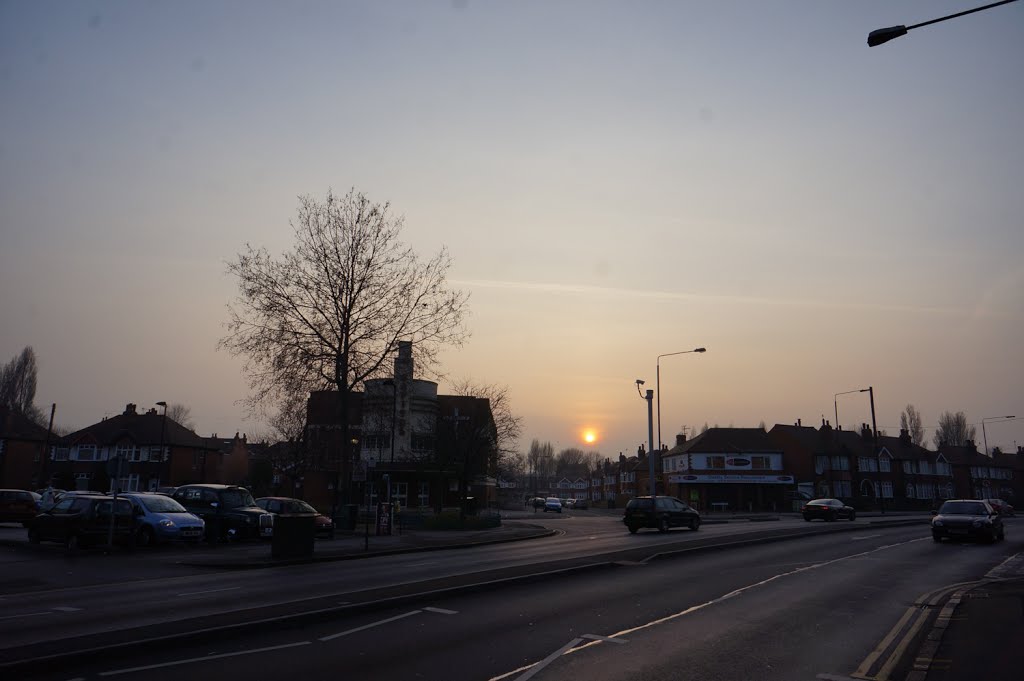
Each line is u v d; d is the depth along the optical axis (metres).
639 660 8.19
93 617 10.45
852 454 78.62
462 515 38.25
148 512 22.70
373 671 7.57
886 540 26.55
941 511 27.14
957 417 112.56
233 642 8.87
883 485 80.50
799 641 9.26
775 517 53.66
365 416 41.62
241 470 85.94
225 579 15.27
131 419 70.62
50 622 10.06
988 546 23.97
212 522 25.67
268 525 26.14
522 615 10.80
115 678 7.22
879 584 14.58
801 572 16.44
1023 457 102.94
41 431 69.06
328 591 13.20
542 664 7.93
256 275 34.09
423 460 51.69
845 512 46.09
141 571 16.62
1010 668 7.57
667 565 17.55
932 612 11.17
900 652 8.63
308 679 7.25
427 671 7.60
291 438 43.94
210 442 84.69
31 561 18.30
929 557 20.19
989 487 94.56
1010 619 10.02
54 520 21.61
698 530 34.28
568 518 54.94
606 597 12.55
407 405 56.31
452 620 10.36
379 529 30.69
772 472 73.12
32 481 67.00
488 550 23.80
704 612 11.22
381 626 9.90
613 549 22.84
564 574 15.36
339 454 41.31
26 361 83.50
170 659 8.00
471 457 48.59
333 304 34.88
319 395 40.62
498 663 7.96
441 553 22.78
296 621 9.93
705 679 7.49
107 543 20.78
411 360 36.25
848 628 10.10
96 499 21.69
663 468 84.06
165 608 11.26
